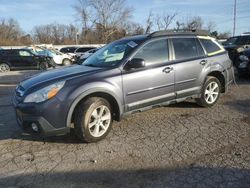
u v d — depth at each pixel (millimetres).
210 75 7375
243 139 5438
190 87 6777
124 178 4227
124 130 5988
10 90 11492
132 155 4898
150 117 6734
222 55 7508
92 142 5410
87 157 4867
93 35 69375
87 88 5219
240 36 18188
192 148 5102
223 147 5117
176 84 6461
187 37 6910
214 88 7398
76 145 5324
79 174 4367
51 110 5016
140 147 5188
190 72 6703
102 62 6090
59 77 5348
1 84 13539
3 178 4309
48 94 5043
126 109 5758
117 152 5016
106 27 66250
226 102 7918
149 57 6105
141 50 6012
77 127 5254
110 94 5477
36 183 4164
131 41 6254
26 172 4457
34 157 4922
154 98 6117
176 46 6602
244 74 11641
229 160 4641
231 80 7848
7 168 4582
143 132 5871
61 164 4664
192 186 3975
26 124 5215
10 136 5836
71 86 5160
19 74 19188
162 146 5211
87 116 5234
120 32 66062
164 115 6863
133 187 4000
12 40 73812
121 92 5621
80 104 5254
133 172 4375
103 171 4430
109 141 5465
